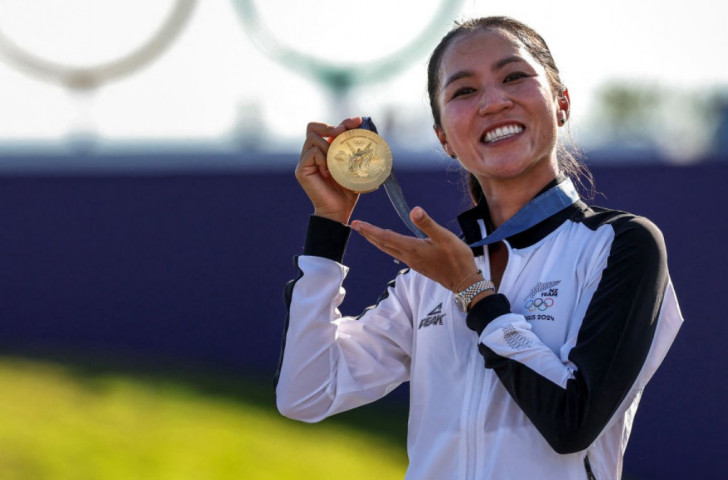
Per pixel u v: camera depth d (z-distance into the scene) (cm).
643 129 3203
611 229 928
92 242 3550
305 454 2661
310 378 1028
